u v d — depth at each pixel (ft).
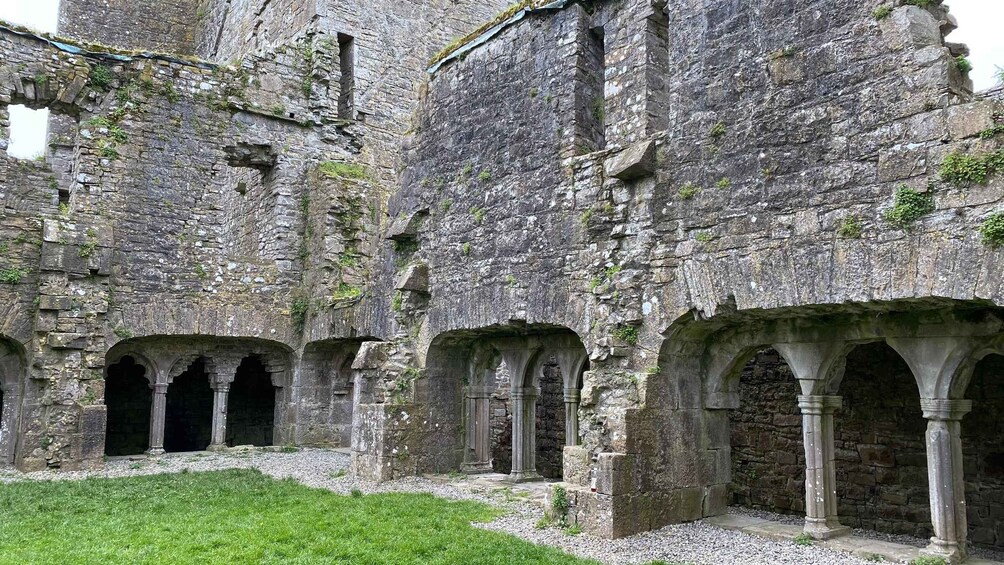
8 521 28.48
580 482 29.12
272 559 23.56
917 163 22.25
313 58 64.34
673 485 28.86
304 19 68.80
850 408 34.63
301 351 57.57
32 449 45.01
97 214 51.98
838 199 23.85
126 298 51.93
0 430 46.60
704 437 30.22
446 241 39.47
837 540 25.81
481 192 37.60
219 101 58.75
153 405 53.88
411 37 73.36
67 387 46.16
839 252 23.56
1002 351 22.72
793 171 25.08
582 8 34.30
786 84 25.63
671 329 28.22
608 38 33.19
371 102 69.77
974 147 21.17
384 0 71.67
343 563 23.39
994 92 21.20
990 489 30.40
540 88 35.24
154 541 25.58
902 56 22.97
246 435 68.85
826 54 24.73
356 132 66.08
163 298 53.11
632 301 29.12
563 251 32.76
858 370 34.42
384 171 69.36
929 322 23.93
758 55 26.53
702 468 29.99
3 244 45.85
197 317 53.98
